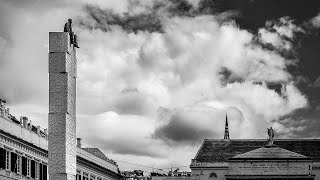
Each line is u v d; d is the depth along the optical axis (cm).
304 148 13475
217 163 13162
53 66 5738
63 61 5728
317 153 13325
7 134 8631
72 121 5800
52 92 5719
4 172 8538
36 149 9731
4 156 8619
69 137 5734
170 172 16750
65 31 5809
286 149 13238
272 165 12650
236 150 13425
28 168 9462
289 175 12569
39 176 9888
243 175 12644
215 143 13638
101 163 13600
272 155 12662
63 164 5650
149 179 17038
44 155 10138
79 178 11925
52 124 5684
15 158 8988
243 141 13638
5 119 8681
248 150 13412
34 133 9800
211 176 13125
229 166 12738
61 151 5659
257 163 12669
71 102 5797
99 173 13338
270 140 12850
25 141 9250
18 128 9162
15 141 8969
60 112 5697
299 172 12600
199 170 13175
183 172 16938
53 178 5641
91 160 12762
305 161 12612
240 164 12706
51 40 5756
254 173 12644
